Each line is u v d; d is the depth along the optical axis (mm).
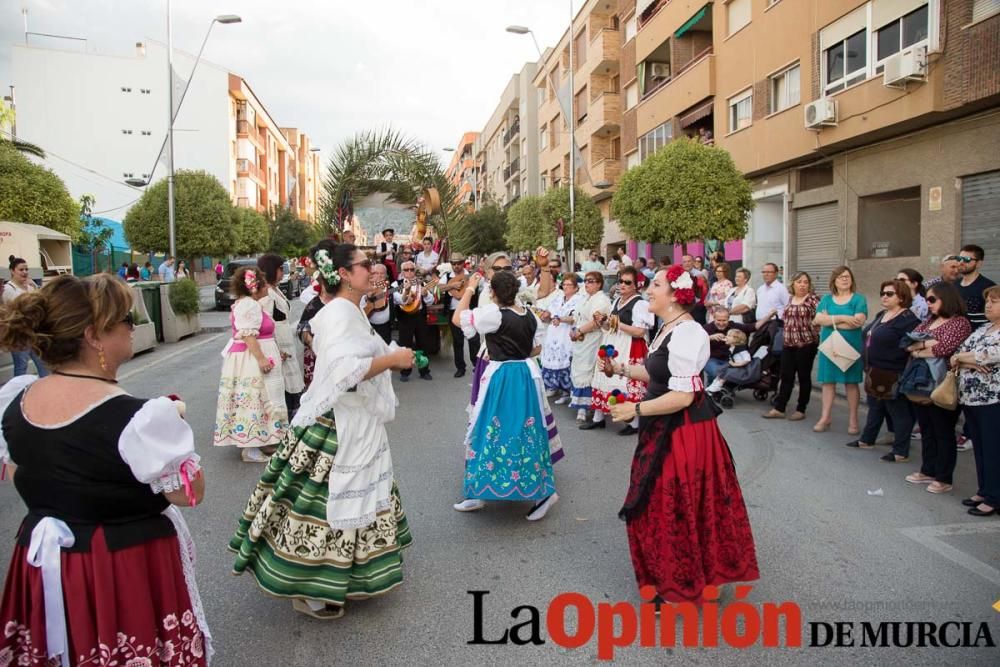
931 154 12992
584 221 28969
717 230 16141
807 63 15727
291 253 49188
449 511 4840
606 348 3863
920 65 11867
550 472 4645
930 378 5098
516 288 4605
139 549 2004
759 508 4828
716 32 19906
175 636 2090
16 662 1962
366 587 3287
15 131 45625
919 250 13609
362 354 3102
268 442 5930
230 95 51688
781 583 3703
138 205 31297
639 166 17469
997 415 4574
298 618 3359
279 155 73125
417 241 11852
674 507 3285
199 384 9711
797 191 17156
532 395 4566
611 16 31844
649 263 20859
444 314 10352
